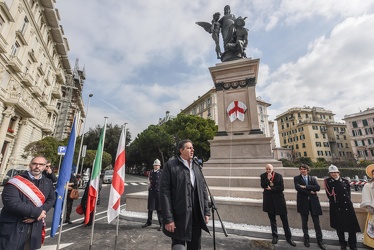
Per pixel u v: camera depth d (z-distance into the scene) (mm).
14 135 22062
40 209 2588
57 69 34250
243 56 10258
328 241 4234
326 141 57844
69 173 3908
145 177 38594
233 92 9352
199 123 31500
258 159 7742
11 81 20453
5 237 2359
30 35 24031
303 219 4242
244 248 3961
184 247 2314
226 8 11648
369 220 4059
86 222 5098
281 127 69312
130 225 5477
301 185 4383
